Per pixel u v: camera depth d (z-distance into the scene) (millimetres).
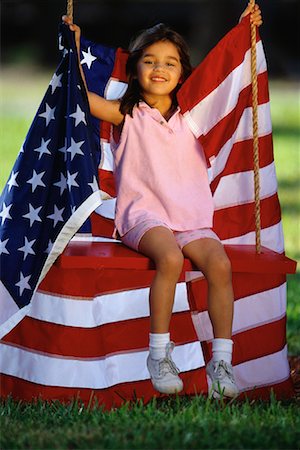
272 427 5500
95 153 6602
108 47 6766
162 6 43844
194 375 6508
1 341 6297
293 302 9656
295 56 42000
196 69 6496
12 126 23688
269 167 6723
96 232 6750
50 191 6270
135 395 6285
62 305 6207
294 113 28188
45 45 42406
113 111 6555
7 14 43500
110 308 6297
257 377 6492
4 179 16875
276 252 6621
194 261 6156
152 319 5996
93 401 6215
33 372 6238
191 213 6410
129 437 5363
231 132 6582
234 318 6434
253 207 6719
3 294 6250
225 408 5855
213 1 41438
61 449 5141
